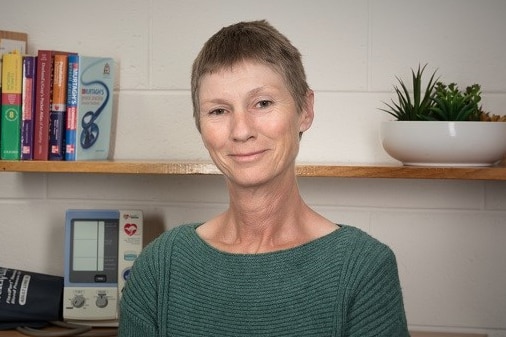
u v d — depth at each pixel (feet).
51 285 6.74
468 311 7.00
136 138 7.17
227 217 4.60
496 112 6.88
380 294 4.18
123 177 7.27
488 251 6.97
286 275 4.25
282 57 4.22
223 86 4.18
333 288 4.17
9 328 6.63
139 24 7.13
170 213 7.22
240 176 4.22
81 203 7.32
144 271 4.57
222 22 7.07
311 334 4.14
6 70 6.52
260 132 4.17
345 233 4.36
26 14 7.20
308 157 7.03
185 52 7.11
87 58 6.63
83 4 7.17
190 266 4.44
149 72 7.14
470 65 6.88
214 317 4.28
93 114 6.72
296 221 4.46
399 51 6.92
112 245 6.70
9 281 6.69
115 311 6.68
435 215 6.99
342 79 6.97
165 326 4.39
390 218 7.02
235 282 4.30
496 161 6.15
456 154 6.01
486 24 6.86
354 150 6.99
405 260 7.03
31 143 6.54
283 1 7.00
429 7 6.89
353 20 6.95
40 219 7.35
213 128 4.26
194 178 7.18
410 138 6.06
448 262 6.99
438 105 6.17
